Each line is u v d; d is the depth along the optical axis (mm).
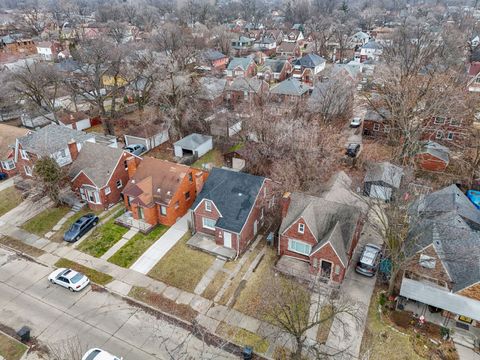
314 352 25469
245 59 95125
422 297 27625
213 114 63625
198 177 38406
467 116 50500
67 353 24969
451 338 26453
